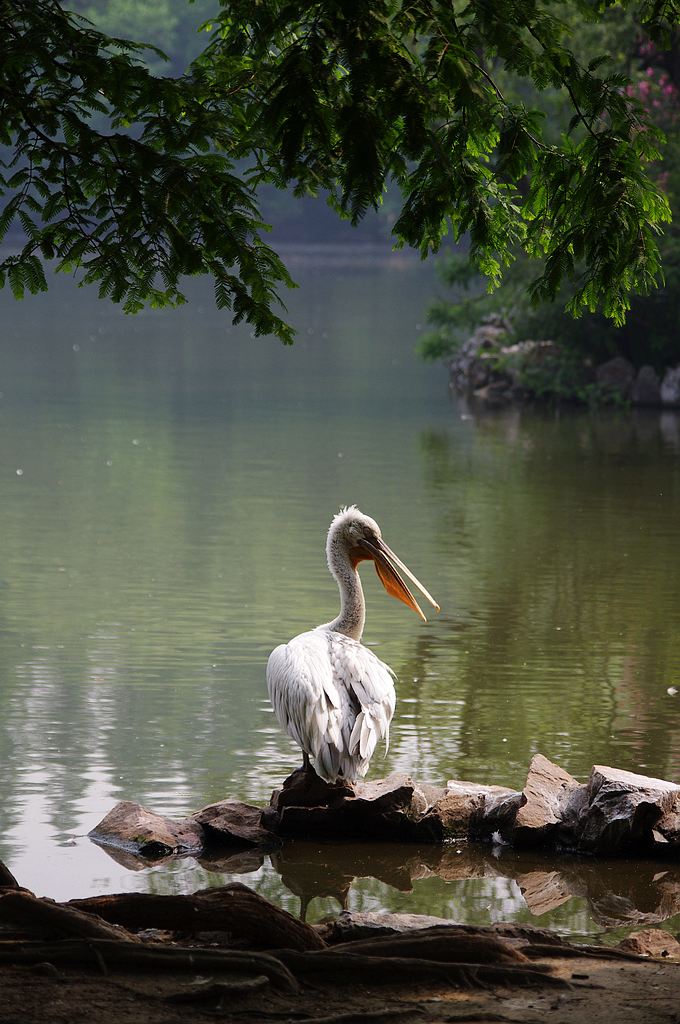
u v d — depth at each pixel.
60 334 62.19
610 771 11.93
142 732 14.08
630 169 10.43
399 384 48.84
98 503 26.84
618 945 9.02
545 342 47.88
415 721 14.67
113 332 63.88
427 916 9.33
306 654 11.74
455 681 16.20
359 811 11.74
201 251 10.55
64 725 14.26
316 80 9.48
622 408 45.31
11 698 15.12
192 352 56.44
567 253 10.85
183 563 21.92
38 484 28.70
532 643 17.92
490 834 11.91
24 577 20.89
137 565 21.73
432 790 12.19
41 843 11.26
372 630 18.59
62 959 7.68
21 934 8.00
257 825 11.73
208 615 18.84
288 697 11.59
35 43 9.65
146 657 16.83
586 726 14.51
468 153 11.25
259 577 21.06
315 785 11.89
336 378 49.69
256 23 10.62
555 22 10.17
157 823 11.52
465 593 20.66
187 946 8.45
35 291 11.11
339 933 9.03
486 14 9.98
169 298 11.20
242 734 14.09
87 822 11.75
